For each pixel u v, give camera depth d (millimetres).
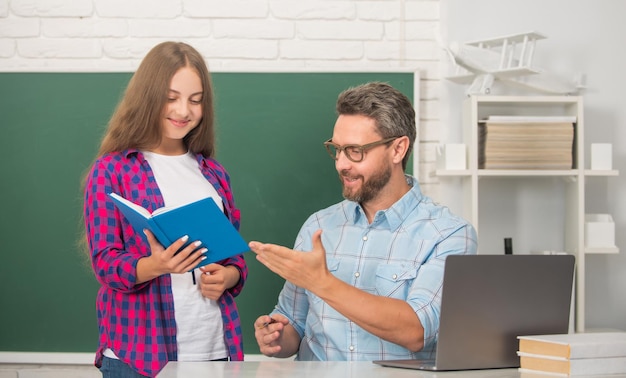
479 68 2793
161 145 1972
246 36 3033
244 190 2965
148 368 1806
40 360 2912
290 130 2965
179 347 1861
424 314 1629
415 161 2965
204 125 2014
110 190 1840
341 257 1890
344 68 2961
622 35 3004
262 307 2938
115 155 1896
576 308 2811
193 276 1876
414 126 1850
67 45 3018
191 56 1933
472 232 1849
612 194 3014
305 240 1981
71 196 2934
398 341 1597
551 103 2910
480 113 2988
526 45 2795
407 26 3053
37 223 2934
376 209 1887
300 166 2965
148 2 3025
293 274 1501
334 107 2959
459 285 1437
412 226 1848
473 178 2766
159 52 1912
